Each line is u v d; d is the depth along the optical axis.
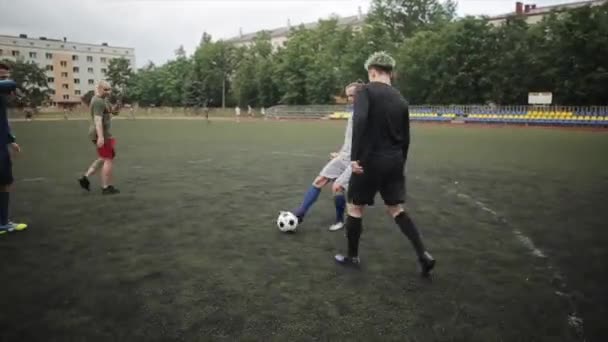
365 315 2.86
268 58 63.38
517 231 4.84
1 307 2.92
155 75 85.88
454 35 38.31
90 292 3.18
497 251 4.17
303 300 3.08
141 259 3.89
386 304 3.02
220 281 3.41
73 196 6.62
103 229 4.84
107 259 3.88
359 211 3.68
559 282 3.40
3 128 4.56
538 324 2.74
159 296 3.12
